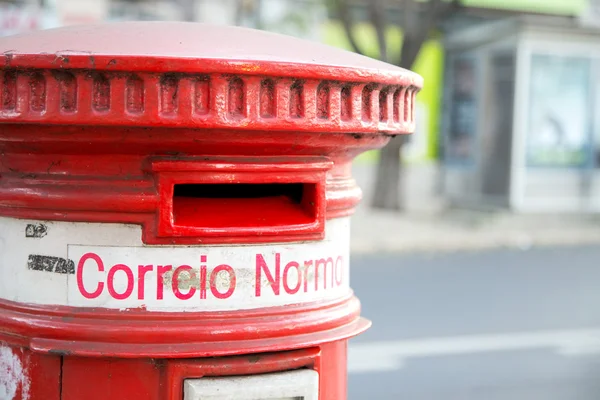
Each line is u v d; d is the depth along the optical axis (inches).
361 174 796.0
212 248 73.5
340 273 83.5
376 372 279.6
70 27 82.4
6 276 77.2
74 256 73.2
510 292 426.9
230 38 76.0
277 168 74.0
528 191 726.5
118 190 71.6
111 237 72.5
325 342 77.9
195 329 72.4
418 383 268.4
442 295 413.7
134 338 71.7
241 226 74.1
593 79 736.3
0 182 76.5
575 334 339.9
